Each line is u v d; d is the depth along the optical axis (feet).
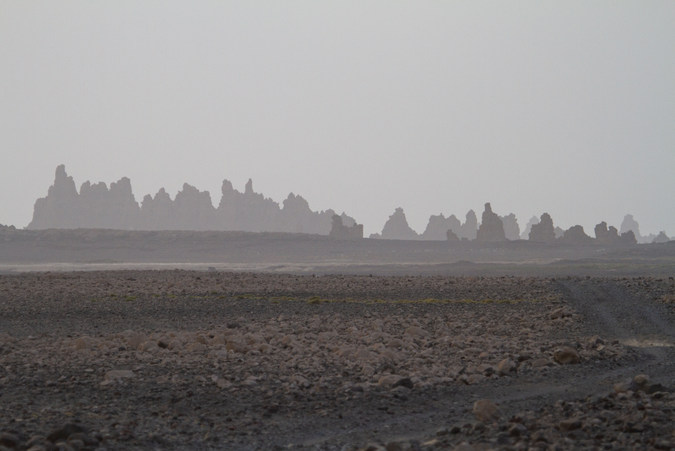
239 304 263.08
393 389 104.27
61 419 83.51
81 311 245.45
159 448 73.56
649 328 197.16
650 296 262.67
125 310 248.11
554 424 78.33
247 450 74.84
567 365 131.13
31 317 231.91
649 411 79.56
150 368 121.39
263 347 145.18
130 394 100.63
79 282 369.30
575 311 228.22
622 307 239.30
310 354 140.26
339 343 161.58
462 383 111.96
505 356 140.36
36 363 125.29
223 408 93.40
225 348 145.79
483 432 76.84
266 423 85.97
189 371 118.83
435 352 147.64
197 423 85.05
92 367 122.42
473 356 141.59
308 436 80.74
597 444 68.13
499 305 256.32
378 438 79.41
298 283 361.10
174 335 170.40
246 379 110.93
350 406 94.73
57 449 67.41
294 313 241.35
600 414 82.23
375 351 146.30
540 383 113.19
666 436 69.00
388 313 240.94
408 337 170.71
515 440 71.46
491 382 113.29
